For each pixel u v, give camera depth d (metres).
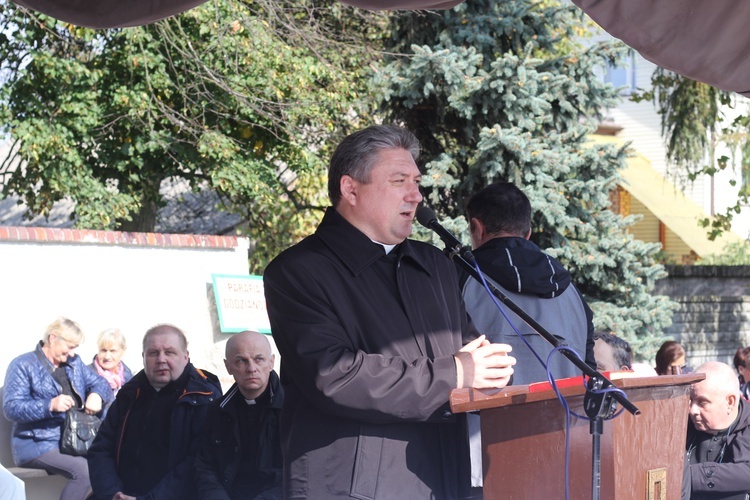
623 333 10.05
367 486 2.59
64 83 11.45
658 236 21.09
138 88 11.63
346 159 2.84
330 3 12.37
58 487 6.50
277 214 13.35
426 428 2.69
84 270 7.52
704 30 3.27
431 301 2.84
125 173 12.62
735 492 4.05
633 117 21.44
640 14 3.25
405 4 3.42
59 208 16.30
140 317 7.86
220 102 11.68
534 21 10.59
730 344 13.57
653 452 2.48
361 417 2.56
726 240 18.94
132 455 4.92
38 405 6.10
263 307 8.61
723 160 11.88
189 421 4.86
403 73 10.25
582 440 2.35
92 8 3.46
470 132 10.13
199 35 11.67
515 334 3.40
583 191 10.02
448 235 2.97
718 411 4.10
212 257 8.45
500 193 3.65
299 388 2.63
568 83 10.22
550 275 3.47
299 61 11.42
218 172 11.83
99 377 6.41
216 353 8.35
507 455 2.49
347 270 2.75
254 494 4.38
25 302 7.13
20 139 11.46
